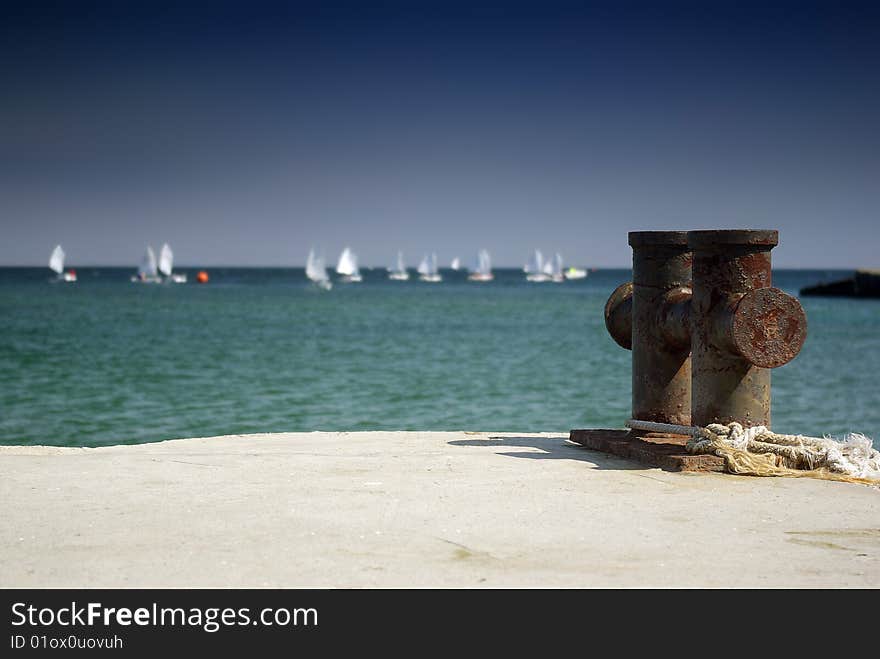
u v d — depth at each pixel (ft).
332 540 17.88
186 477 24.26
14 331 157.28
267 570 16.08
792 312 26.20
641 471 25.44
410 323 198.70
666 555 17.17
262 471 25.21
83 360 102.27
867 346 135.44
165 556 16.83
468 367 99.40
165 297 372.99
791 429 57.11
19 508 20.44
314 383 82.07
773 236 26.14
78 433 53.36
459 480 23.95
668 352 29.66
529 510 20.53
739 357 26.43
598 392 76.64
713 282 26.71
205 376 86.99
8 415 60.49
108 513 19.98
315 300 353.72
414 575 15.93
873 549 17.74
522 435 34.37
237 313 239.91
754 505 21.29
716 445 25.68
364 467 25.93
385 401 70.03
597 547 17.62
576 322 205.46
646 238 29.53
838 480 24.35
